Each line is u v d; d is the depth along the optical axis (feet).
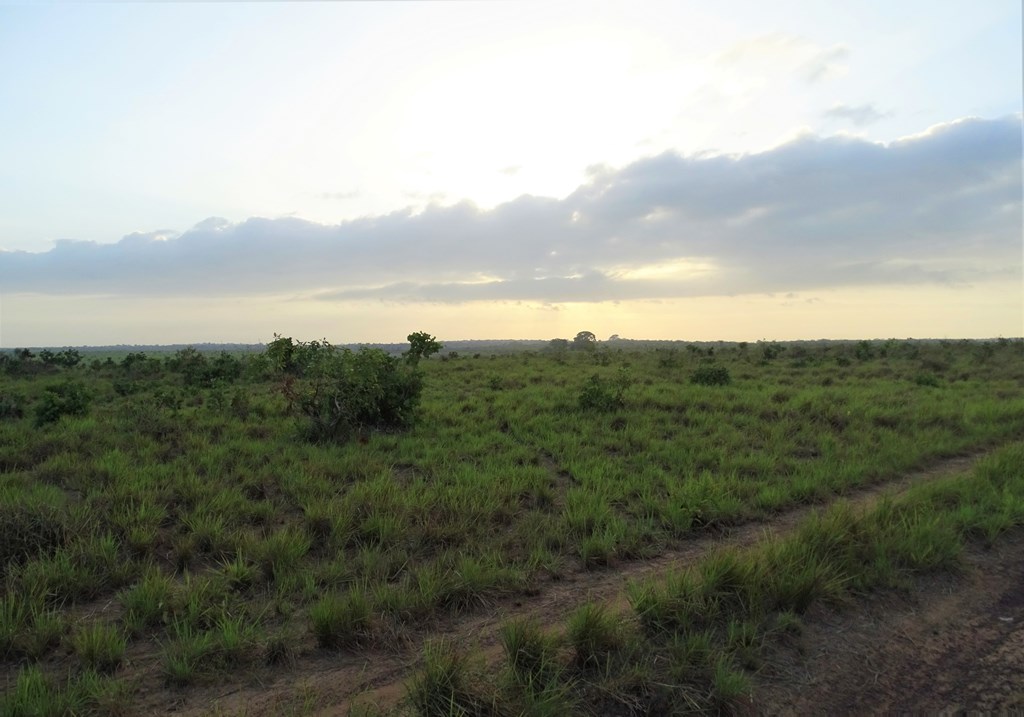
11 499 22.04
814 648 14.67
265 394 60.23
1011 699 12.89
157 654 14.35
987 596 17.54
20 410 47.80
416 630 15.48
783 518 24.79
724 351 153.69
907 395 57.62
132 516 21.40
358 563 19.10
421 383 43.55
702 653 13.60
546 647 13.34
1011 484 26.63
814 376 81.56
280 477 28.12
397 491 25.03
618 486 27.45
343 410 37.70
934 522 20.67
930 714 12.48
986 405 49.47
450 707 11.62
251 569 18.08
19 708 11.55
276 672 13.71
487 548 20.17
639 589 16.11
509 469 29.27
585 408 48.75
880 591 17.34
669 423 43.19
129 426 38.24
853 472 30.09
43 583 16.63
